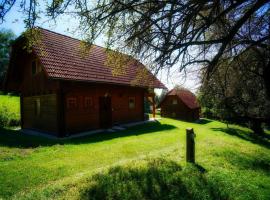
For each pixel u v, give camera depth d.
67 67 13.92
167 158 7.58
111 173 6.19
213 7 4.52
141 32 4.64
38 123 15.91
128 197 4.96
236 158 8.67
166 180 5.76
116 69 5.62
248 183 6.17
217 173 6.50
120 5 4.33
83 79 13.80
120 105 17.83
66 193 5.08
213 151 9.02
